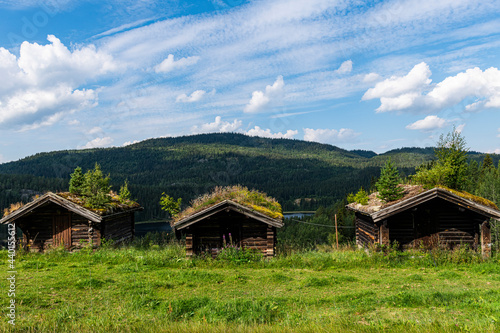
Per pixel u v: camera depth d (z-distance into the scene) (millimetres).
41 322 6531
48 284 9609
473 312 6766
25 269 11742
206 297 8133
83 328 6180
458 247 14164
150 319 6898
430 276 10836
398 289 9133
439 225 14328
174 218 14922
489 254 13484
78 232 16031
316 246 17219
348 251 15273
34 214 16219
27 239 16125
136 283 9641
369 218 16062
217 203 13961
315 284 9758
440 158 16734
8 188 115625
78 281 9617
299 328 5641
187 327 5836
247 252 13398
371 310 7277
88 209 15500
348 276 10625
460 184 16031
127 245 18344
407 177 18484
